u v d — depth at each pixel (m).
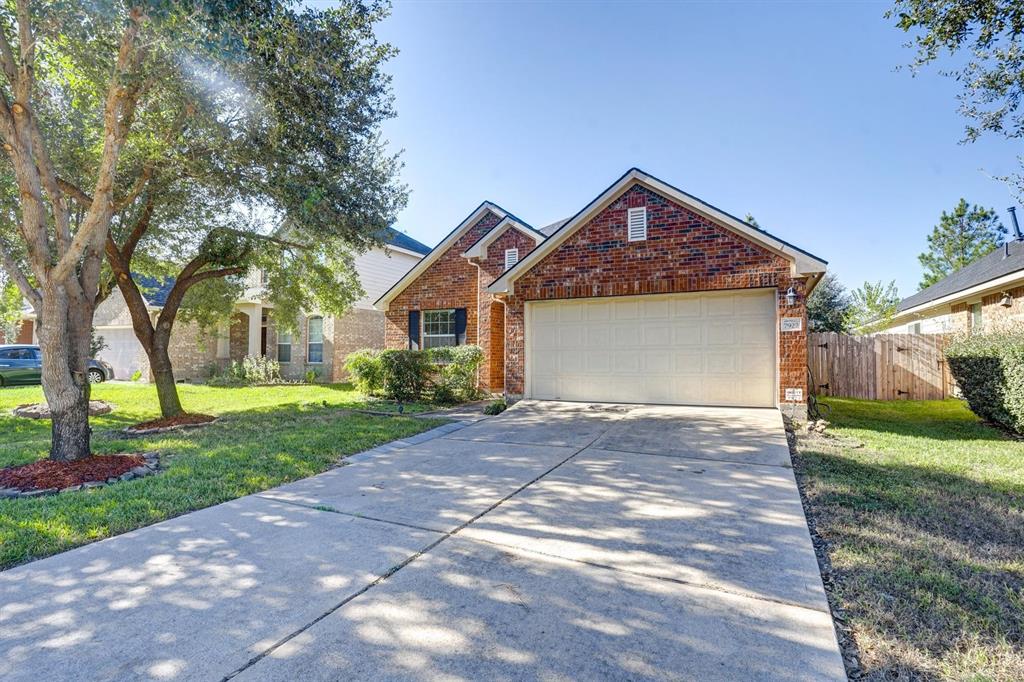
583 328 10.66
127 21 5.68
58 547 3.66
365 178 9.10
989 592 2.90
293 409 11.50
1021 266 11.36
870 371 13.19
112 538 3.83
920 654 2.35
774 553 3.41
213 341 20.56
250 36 5.92
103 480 5.39
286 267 11.49
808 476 5.45
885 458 6.27
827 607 2.71
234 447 7.03
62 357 5.95
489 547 3.55
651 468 5.76
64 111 7.95
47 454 6.79
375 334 20.08
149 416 10.88
